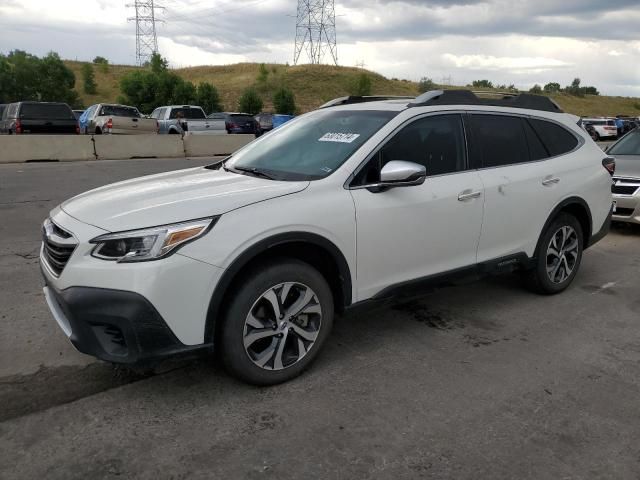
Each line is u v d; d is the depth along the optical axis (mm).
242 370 3221
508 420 3080
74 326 2930
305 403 3209
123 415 3053
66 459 2674
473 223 4191
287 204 3258
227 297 3129
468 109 4363
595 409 3217
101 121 22172
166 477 2562
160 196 3270
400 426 2998
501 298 5059
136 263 2832
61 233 3117
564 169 4926
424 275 3990
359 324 4406
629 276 5879
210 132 24359
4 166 15266
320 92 68000
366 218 3549
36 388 3320
